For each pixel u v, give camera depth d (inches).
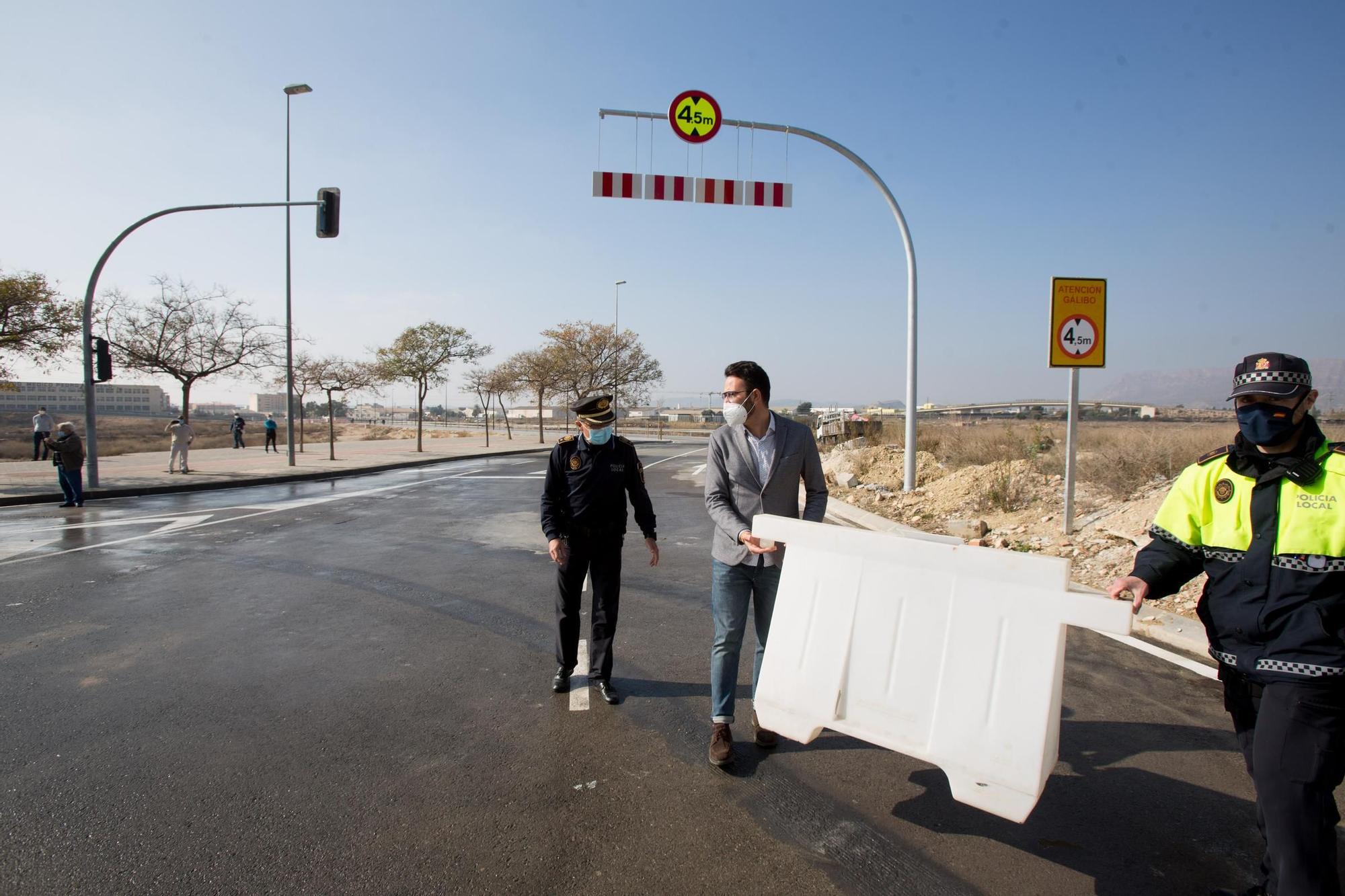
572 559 164.6
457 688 171.9
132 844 109.0
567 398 1795.0
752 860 106.3
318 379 1143.6
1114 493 386.3
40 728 148.7
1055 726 97.5
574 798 123.3
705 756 139.2
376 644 203.2
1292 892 80.1
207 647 199.9
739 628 136.9
